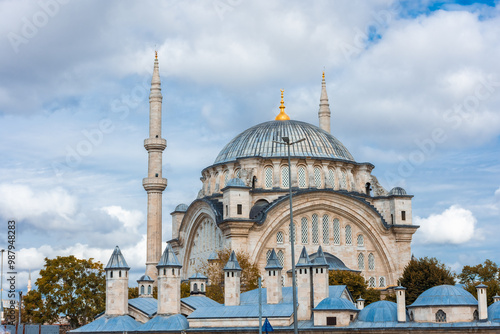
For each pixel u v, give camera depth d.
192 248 137.62
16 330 104.19
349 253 126.69
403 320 76.62
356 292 111.94
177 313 86.19
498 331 70.25
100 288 120.88
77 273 121.00
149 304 92.44
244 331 80.69
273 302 87.00
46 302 119.69
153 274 138.25
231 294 88.62
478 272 136.38
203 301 93.44
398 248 129.38
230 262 89.69
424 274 115.69
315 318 79.81
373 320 78.31
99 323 86.25
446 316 74.38
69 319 136.88
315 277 83.56
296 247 122.56
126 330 83.81
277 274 87.69
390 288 123.06
